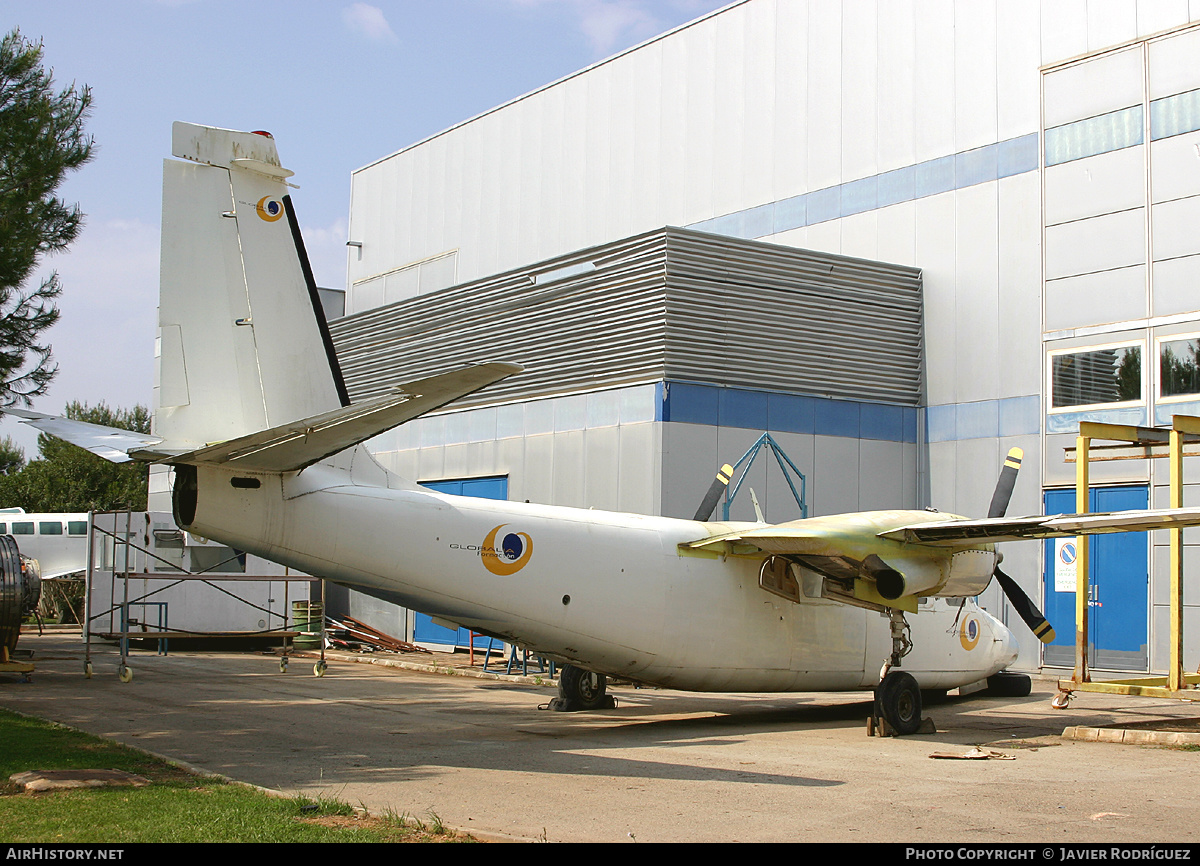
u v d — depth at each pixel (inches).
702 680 527.2
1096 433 606.2
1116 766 413.4
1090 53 811.4
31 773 348.2
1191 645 727.7
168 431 408.2
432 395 319.3
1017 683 681.6
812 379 868.0
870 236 958.4
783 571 546.9
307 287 439.2
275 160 434.0
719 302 829.8
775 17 1040.8
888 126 949.8
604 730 515.5
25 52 627.5
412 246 1421.0
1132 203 781.3
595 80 1197.7
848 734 511.2
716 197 1071.6
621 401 828.0
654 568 505.7
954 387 893.8
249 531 407.8
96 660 890.1
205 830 276.1
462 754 429.4
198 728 498.0
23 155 606.9
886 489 892.0
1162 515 439.8
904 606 520.4
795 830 295.4
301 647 1011.3
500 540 463.8
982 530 486.9
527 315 952.3
